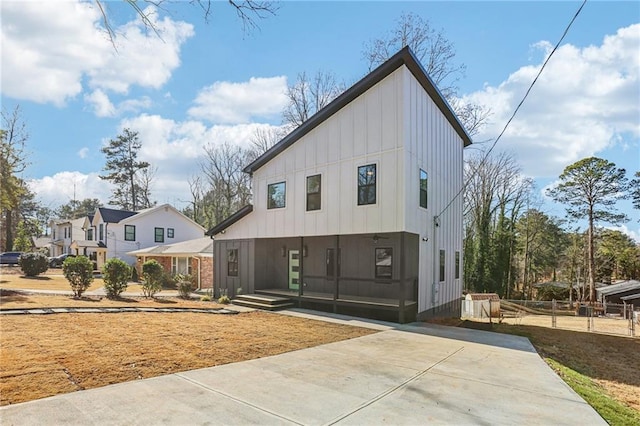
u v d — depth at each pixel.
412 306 10.80
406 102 10.45
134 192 48.50
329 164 11.95
